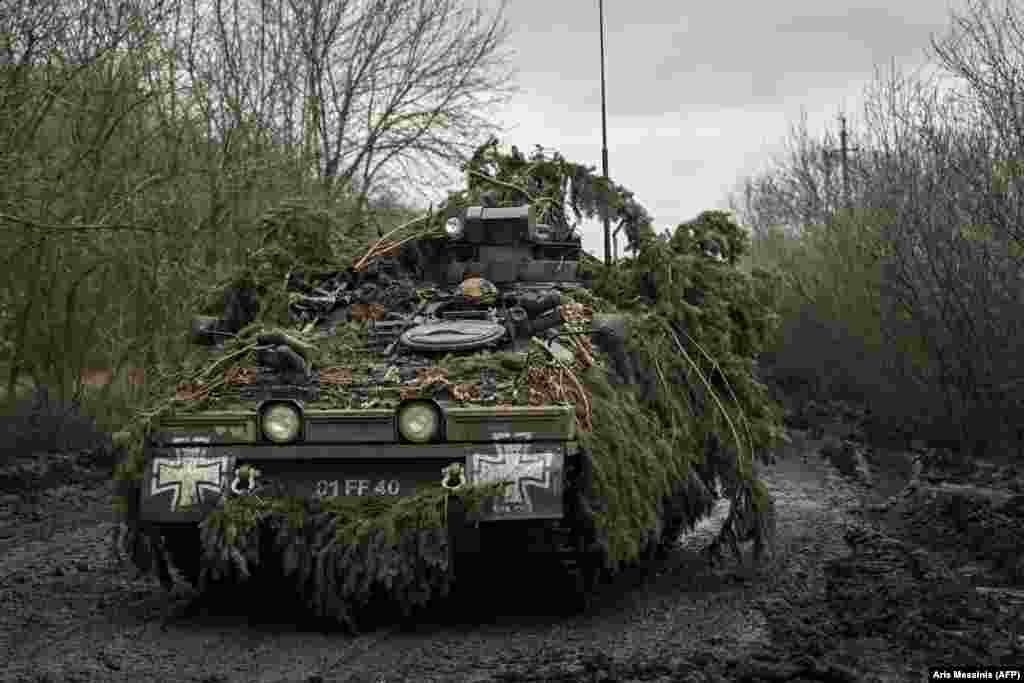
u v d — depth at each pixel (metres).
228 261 19.75
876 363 24.28
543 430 8.91
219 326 11.27
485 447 8.88
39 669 7.80
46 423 19.20
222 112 21.25
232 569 9.12
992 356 18.31
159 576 9.62
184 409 9.30
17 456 18.09
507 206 12.22
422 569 8.69
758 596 10.23
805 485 17.39
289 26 23.94
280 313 10.95
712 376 11.50
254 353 9.98
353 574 8.57
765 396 11.82
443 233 11.71
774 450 11.64
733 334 12.09
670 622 9.29
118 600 9.92
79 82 17.67
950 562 11.41
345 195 24.39
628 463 9.42
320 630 8.90
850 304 25.97
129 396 19.81
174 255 18.89
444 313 10.71
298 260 11.58
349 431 8.94
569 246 12.05
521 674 7.59
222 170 19.62
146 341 19.41
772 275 12.52
